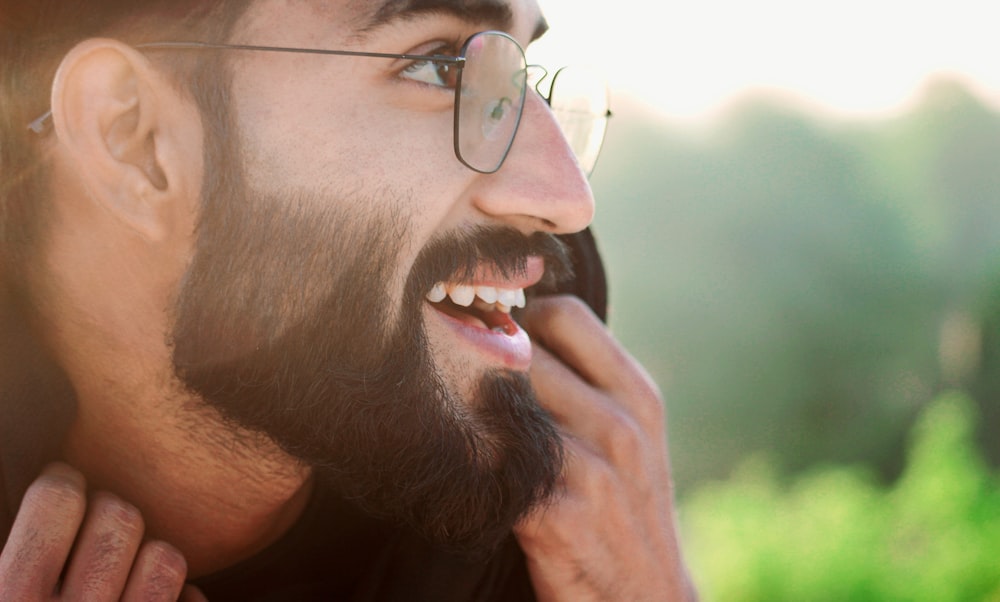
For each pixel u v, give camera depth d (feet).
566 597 4.72
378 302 3.86
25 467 4.08
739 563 19.94
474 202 4.02
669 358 40.83
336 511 4.68
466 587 4.53
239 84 3.78
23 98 3.88
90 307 4.00
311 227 3.81
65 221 3.93
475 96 3.87
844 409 39.78
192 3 3.76
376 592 4.57
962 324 39.73
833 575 19.33
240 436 4.11
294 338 3.86
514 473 4.11
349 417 3.87
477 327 4.20
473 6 3.89
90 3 3.78
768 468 34.94
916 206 44.57
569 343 5.08
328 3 3.78
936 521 19.98
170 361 4.02
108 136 3.80
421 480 3.96
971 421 23.57
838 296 41.57
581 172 4.22
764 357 40.63
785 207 43.42
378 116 3.82
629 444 4.90
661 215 42.98
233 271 3.84
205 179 3.82
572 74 4.85
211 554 4.44
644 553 4.87
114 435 4.17
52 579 3.66
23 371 4.05
